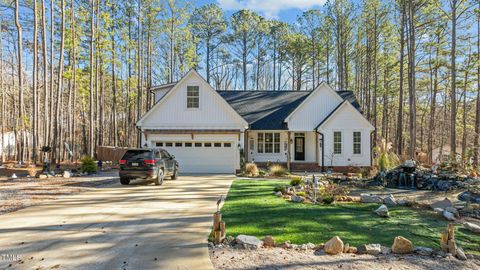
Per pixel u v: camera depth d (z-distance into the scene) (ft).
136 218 24.31
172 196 34.65
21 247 17.48
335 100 72.49
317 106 72.18
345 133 68.54
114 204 29.96
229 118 63.87
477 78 87.40
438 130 141.18
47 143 77.10
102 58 94.99
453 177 41.60
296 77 153.17
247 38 153.48
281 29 150.51
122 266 14.88
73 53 85.15
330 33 118.52
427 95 124.88
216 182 47.70
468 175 43.75
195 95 64.28
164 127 63.87
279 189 37.17
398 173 45.21
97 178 52.60
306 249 17.25
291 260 15.58
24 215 25.12
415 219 24.54
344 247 16.97
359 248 16.93
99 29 87.86
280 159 73.87
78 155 117.80
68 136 93.61
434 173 44.70
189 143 63.62
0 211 26.58
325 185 39.75
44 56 75.00
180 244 18.08
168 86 76.79
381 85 112.47
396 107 128.47
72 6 80.79
